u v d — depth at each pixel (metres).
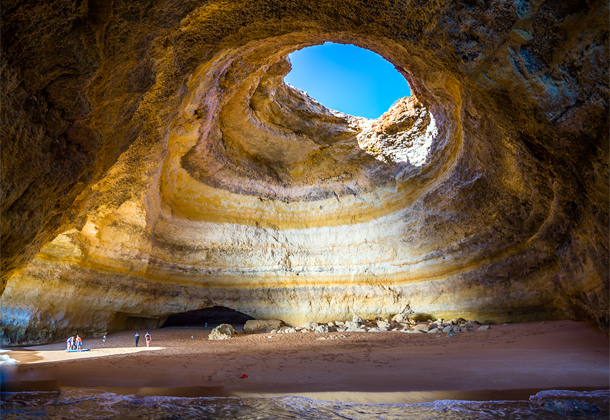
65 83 8.03
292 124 21.34
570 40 8.77
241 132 21.14
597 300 11.60
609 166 8.99
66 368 11.02
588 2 8.22
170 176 20.39
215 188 22.83
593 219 10.32
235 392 8.37
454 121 16.47
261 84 18.88
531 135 11.41
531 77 9.73
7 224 7.68
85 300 18.12
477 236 18.11
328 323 22.56
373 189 22.50
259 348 15.52
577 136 9.74
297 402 7.59
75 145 9.26
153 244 21.03
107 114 9.77
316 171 23.44
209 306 23.69
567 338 12.34
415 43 11.52
